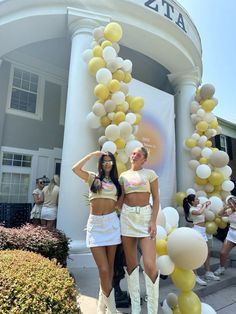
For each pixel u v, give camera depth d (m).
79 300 3.59
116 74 5.59
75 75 6.14
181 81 8.73
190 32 8.23
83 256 5.31
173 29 7.54
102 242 2.79
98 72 5.36
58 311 1.76
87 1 6.54
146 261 2.70
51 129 9.85
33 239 3.88
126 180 2.96
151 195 3.10
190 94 8.50
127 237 2.83
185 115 8.35
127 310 3.36
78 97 6.00
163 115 7.56
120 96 5.32
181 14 7.86
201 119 7.63
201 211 4.95
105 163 3.01
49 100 9.97
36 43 8.59
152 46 7.71
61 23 6.71
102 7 6.65
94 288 4.10
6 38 7.18
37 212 6.89
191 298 2.99
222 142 14.06
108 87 5.37
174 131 8.04
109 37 5.71
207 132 7.57
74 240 5.38
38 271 2.17
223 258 5.23
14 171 8.96
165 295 3.98
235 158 14.37
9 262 2.33
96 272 4.94
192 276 3.04
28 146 9.27
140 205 2.84
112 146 5.04
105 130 5.23
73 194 5.55
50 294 1.85
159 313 3.28
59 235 4.25
